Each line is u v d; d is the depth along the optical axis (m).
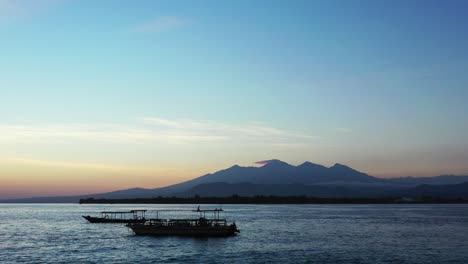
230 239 101.69
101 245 92.19
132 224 108.44
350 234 116.31
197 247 88.50
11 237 109.56
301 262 71.94
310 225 148.25
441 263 71.19
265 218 191.25
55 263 72.12
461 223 157.12
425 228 135.38
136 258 76.19
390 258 75.75
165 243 94.50
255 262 72.06
